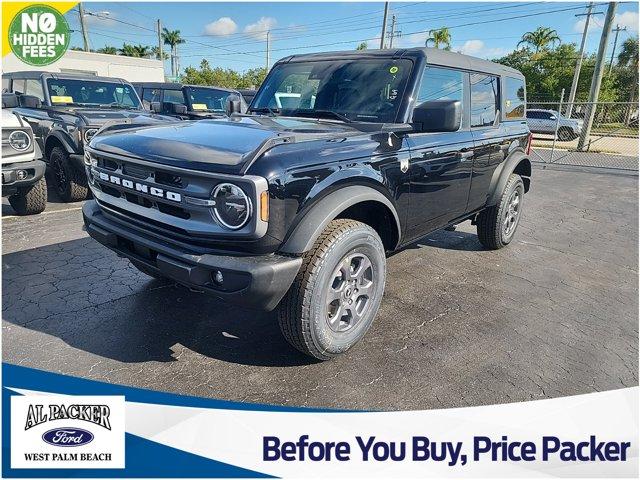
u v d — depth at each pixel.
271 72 4.14
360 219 3.15
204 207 2.31
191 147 2.48
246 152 2.33
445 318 3.49
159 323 3.23
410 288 4.04
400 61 3.46
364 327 2.96
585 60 40.19
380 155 2.90
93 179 3.07
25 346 2.90
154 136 2.75
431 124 2.88
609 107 24.75
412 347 3.06
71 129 6.35
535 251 5.26
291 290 2.54
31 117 7.33
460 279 4.29
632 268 4.78
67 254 4.51
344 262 2.71
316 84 3.71
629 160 14.98
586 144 17.69
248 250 2.35
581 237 5.95
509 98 4.83
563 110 27.75
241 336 3.11
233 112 4.12
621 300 3.94
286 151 2.38
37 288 3.73
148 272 3.63
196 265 2.35
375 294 2.97
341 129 2.98
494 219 4.89
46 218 5.82
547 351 3.07
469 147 3.93
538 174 11.96
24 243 4.81
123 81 8.51
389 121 3.27
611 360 2.99
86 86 7.95
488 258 4.94
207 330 3.17
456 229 6.10
